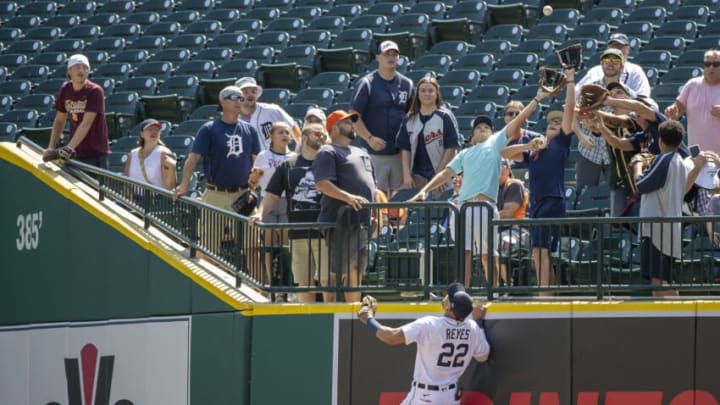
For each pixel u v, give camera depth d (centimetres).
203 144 3734
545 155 3391
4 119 6272
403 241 3359
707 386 2959
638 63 5312
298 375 3198
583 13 6306
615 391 3000
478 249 3158
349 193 3266
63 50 7075
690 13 5809
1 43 7325
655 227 3062
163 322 3603
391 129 3925
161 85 6266
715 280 3130
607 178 4006
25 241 4275
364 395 3138
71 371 4012
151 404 3634
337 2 6994
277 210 3581
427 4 6544
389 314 3109
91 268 3959
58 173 4194
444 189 3916
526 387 3034
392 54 3909
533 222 3092
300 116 5531
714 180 3312
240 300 3297
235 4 7256
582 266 3155
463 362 2989
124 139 5647
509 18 6309
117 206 3966
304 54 6253
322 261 3316
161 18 7262
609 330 3008
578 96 3816
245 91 4050
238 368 3281
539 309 3038
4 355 4316
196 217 3591
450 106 5234
